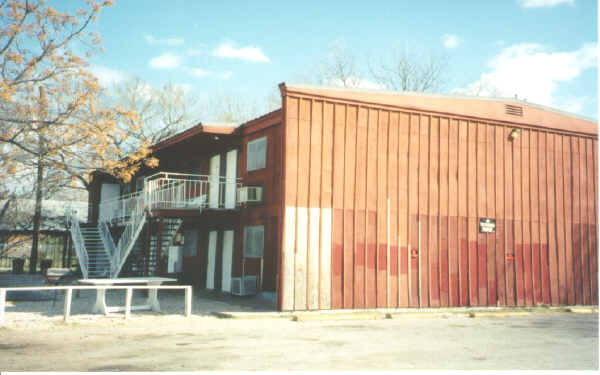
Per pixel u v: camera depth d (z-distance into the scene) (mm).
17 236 32875
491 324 13945
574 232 19484
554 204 19219
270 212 17750
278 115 17734
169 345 9531
